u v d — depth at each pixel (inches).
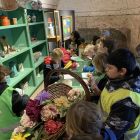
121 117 43.8
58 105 50.9
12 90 61.4
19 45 157.3
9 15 147.5
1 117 58.5
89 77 81.7
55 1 225.9
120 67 46.6
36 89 166.1
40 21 196.1
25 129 46.9
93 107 36.0
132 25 172.1
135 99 45.0
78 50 152.2
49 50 205.0
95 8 221.1
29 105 50.6
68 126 33.7
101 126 35.2
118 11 206.4
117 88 47.8
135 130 47.4
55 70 67.1
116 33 176.4
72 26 207.2
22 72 151.3
